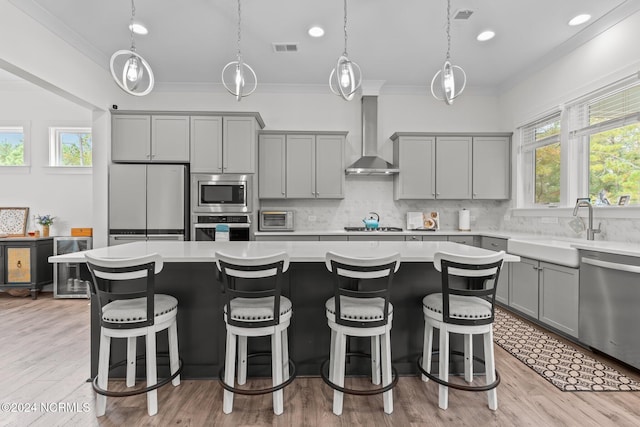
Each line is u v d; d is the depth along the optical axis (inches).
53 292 178.7
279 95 189.6
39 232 179.8
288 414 72.1
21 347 108.0
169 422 69.6
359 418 70.7
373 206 193.6
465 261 67.4
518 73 169.8
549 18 120.0
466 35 132.6
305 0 110.4
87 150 188.9
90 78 146.4
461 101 194.2
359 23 124.4
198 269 86.8
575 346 108.2
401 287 88.4
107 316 69.3
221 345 87.0
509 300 140.3
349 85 87.3
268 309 70.6
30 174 185.5
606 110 123.5
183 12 117.3
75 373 90.7
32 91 185.2
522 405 75.6
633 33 110.0
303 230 189.6
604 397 78.9
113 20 122.4
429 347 80.0
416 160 181.2
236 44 140.4
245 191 164.7
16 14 107.2
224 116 165.2
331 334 83.1
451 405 75.4
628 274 88.0
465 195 181.3
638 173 112.3
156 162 167.9
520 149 175.5
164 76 173.9
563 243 116.3
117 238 158.2
